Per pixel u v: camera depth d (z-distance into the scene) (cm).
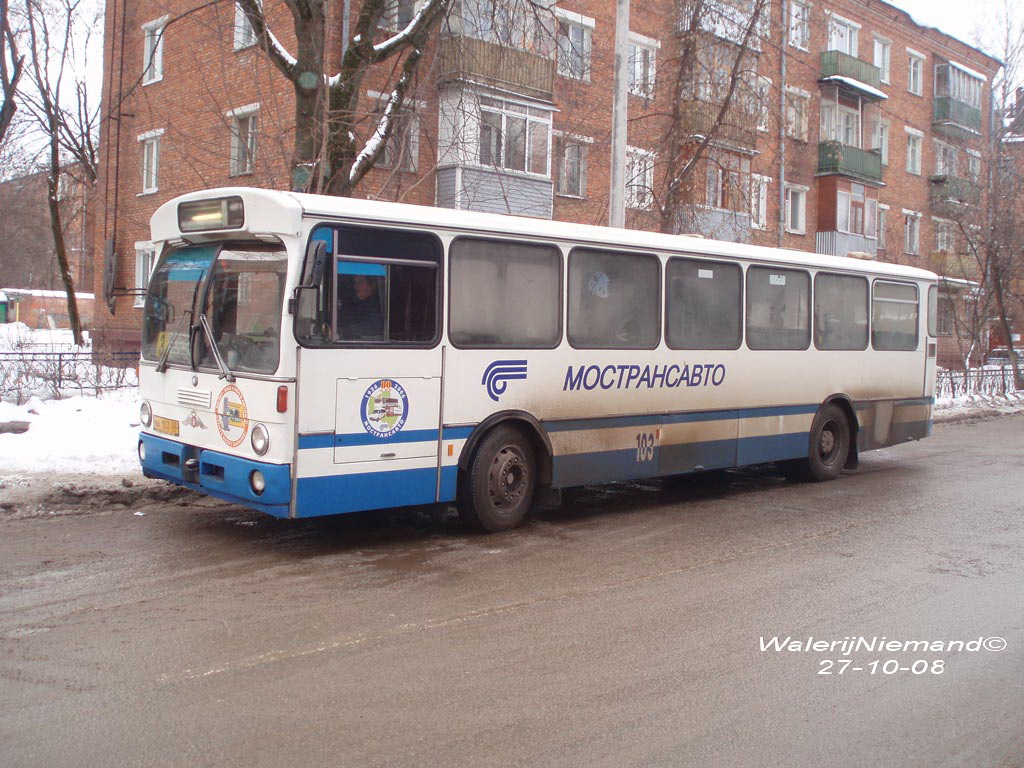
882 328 1284
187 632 554
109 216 2542
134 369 1705
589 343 908
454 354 790
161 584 653
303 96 1259
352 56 1292
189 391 766
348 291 721
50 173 2609
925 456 1503
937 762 412
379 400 738
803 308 1160
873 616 624
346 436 718
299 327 689
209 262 759
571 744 419
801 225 3250
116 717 433
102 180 2570
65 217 4194
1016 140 2814
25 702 448
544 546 805
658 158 2055
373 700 462
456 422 795
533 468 873
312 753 402
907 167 3794
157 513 877
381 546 783
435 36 1570
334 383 710
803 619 615
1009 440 1755
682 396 1004
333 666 507
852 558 787
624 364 938
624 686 491
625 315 944
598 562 754
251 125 1977
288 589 650
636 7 2458
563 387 880
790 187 3162
